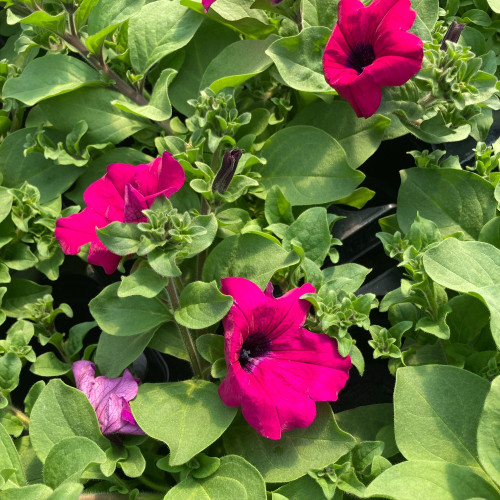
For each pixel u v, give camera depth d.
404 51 0.37
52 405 0.35
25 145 0.47
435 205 0.44
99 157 0.48
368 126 0.46
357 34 0.39
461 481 0.31
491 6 0.50
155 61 0.46
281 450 0.36
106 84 0.47
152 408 0.36
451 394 0.34
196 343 0.36
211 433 0.35
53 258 0.46
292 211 0.45
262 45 0.46
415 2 0.46
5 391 0.37
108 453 0.35
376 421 0.40
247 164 0.43
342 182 0.43
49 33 0.49
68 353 0.43
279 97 0.48
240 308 0.34
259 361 0.35
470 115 0.42
